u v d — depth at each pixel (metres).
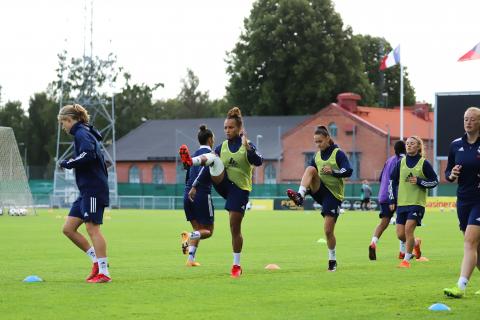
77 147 17.28
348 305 14.45
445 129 69.88
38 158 167.62
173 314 13.38
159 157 132.50
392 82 152.12
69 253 26.30
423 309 14.03
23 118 173.75
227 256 25.47
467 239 15.59
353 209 86.88
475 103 69.12
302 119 127.25
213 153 18.92
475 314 13.55
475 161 15.62
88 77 104.12
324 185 20.42
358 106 126.56
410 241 22.20
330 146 20.50
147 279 18.30
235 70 134.88
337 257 25.31
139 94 164.62
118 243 32.00
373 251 24.12
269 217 62.81
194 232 21.41
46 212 75.25
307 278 18.62
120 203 100.00
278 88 133.25
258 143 125.62
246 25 134.38
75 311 13.64
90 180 17.42
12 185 67.25
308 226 47.12
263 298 15.26
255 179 125.06
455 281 18.22
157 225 48.91
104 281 17.56
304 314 13.44
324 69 130.00
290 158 122.56
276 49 130.50
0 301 14.72
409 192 23.05
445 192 93.19
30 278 17.97
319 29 129.25
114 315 13.26
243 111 136.50
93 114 107.44
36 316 13.12
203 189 21.91
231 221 18.97
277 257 25.08
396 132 120.50
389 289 16.70
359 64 133.12
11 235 37.00
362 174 117.25
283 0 130.38
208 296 15.49
